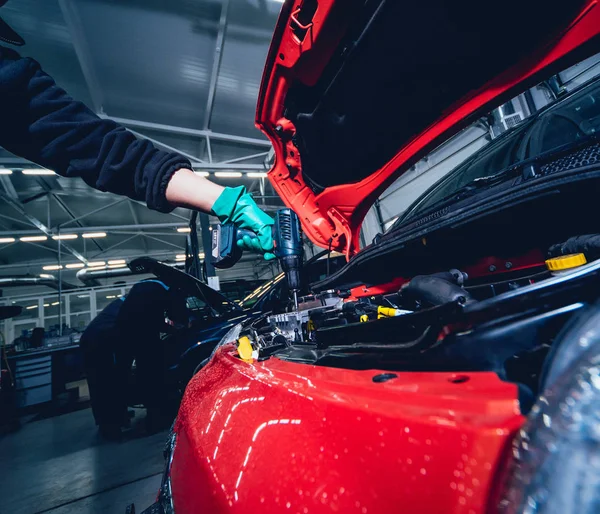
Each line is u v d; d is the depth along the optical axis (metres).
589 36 0.70
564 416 0.14
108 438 2.14
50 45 4.91
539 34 0.77
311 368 0.40
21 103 0.66
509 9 0.74
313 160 1.37
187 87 5.95
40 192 7.71
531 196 0.65
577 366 0.16
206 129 6.96
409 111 1.06
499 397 0.21
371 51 0.94
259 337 0.74
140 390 2.15
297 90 1.15
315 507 0.22
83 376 4.60
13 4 4.27
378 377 0.30
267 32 5.06
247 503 0.27
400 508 0.19
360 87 1.04
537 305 0.28
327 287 1.47
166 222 10.08
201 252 10.70
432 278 0.52
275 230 1.00
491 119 4.72
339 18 0.88
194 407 0.53
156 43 5.07
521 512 0.14
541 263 0.76
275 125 1.28
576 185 0.58
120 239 10.95
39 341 4.66
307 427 0.28
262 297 2.51
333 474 0.23
